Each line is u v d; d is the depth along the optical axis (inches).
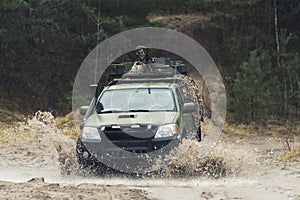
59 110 1851.6
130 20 1987.0
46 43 2127.2
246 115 1712.6
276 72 1923.0
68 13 2010.3
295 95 1852.9
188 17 2393.0
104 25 1959.9
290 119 1738.4
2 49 2070.6
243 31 2311.8
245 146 1299.2
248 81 1722.4
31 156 971.9
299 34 2242.9
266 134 1569.9
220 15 2313.0
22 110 1881.2
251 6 2342.5
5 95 1947.6
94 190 566.9
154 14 2401.6
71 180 716.0
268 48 2203.5
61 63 2102.6
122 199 528.7
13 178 737.0
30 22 1921.8
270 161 948.6
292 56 1990.7
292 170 819.4
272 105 1736.0
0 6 1866.4
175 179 714.2
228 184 674.8
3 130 1368.1
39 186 582.9
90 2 2028.8
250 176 752.3
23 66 2079.2
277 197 575.5
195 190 607.2
